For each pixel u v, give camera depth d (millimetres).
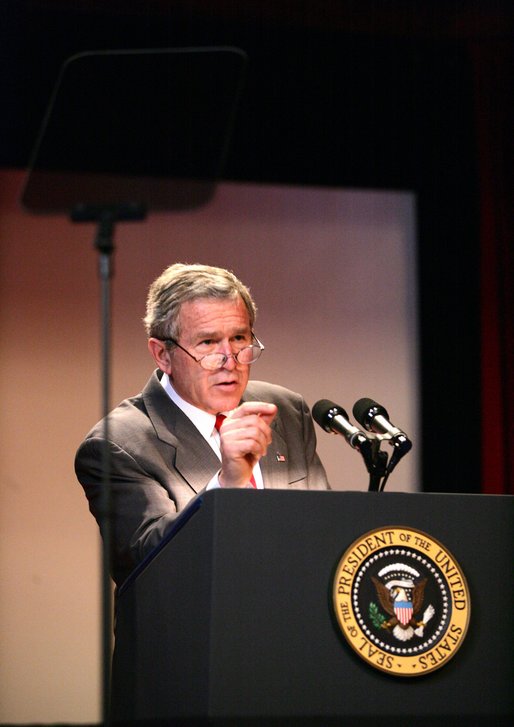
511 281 12930
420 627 3898
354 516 3957
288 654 3803
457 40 12766
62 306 12234
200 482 5738
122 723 4375
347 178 12500
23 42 11281
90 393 12203
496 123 12875
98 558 12047
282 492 3922
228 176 12117
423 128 12766
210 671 3738
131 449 5688
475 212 12977
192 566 3951
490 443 12766
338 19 12289
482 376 12844
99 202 4371
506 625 4004
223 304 5953
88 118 4480
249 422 4488
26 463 12008
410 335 12938
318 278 12797
